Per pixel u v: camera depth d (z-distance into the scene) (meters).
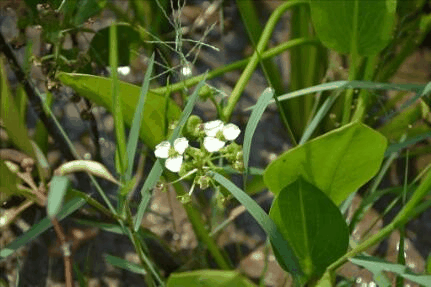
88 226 1.14
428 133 1.05
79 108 1.19
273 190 0.98
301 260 0.99
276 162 0.96
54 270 1.12
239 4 1.16
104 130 1.19
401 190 1.08
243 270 1.13
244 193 0.95
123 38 1.14
